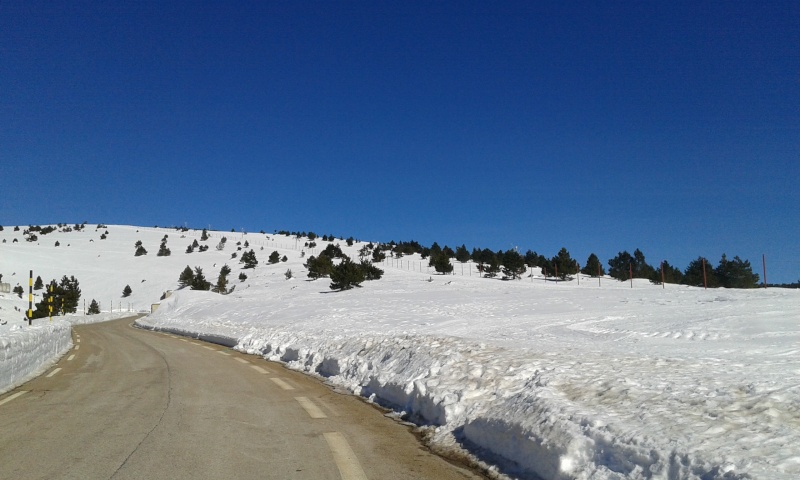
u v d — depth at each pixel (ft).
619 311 80.43
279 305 133.69
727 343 44.60
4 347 39.45
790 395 19.17
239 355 65.41
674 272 248.11
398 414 29.58
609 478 15.67
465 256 325.62
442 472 19.45
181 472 19.12
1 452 21.70
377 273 211.82
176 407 31.37
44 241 480.23
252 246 440.04
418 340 40.81
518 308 97.45
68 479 18.37
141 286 335.67
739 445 14.87
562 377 25.13
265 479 18.40
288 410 30.60
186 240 485.97
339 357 45.57
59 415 29.12
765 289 118.42
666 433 16.29
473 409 24.64
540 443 18.37
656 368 26.96
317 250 402.52
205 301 176.86
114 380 43.11
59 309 213.46
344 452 21.85
